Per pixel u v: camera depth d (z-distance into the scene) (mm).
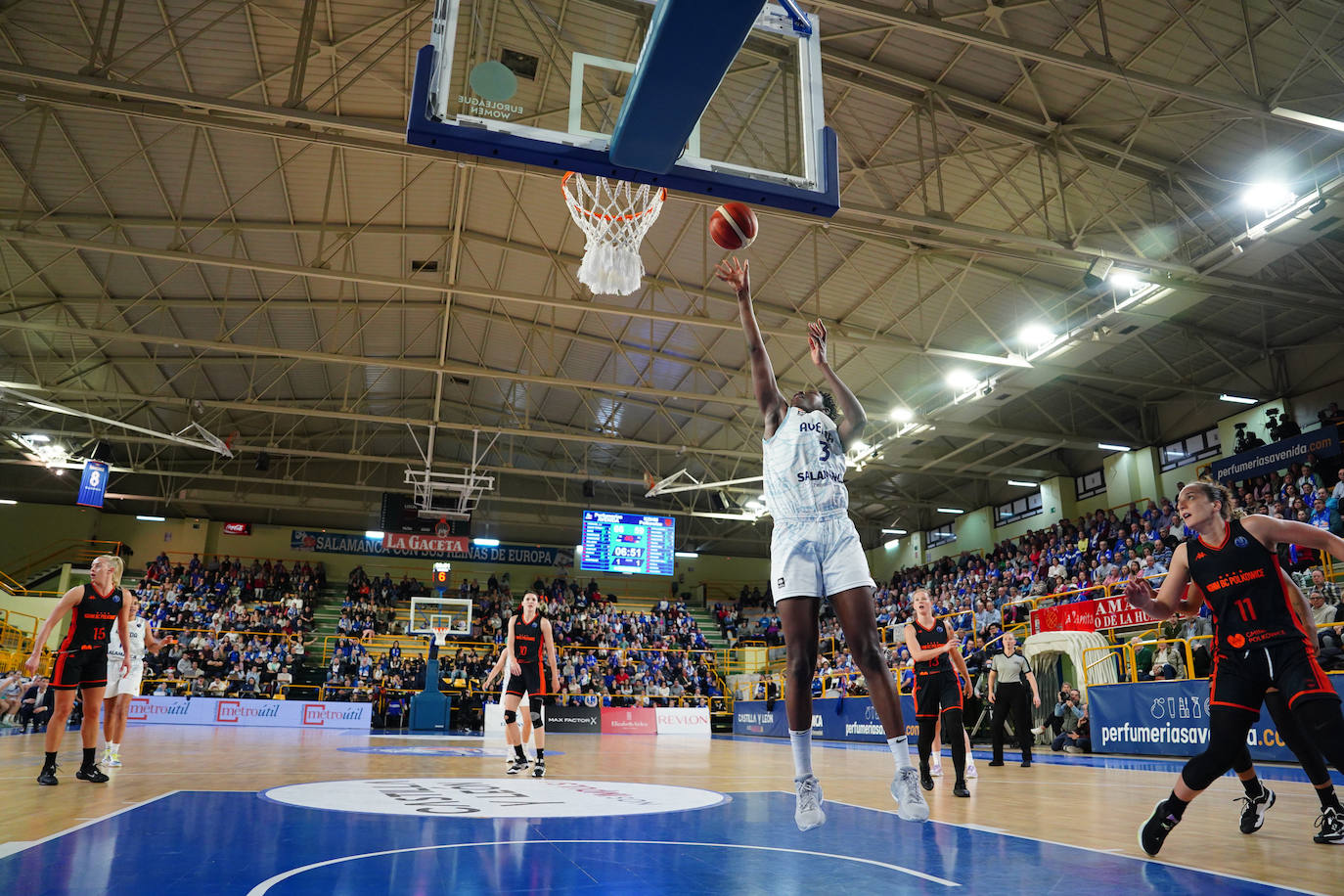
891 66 13758
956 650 7156
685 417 28891
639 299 21312
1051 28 12727
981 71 13648
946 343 21453
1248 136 13953
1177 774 9289
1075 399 24672
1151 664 15414
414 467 35406
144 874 3150
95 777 6492
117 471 30391
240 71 14594
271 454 34219
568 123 5316
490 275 21594
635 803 5863
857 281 19391
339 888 2938
